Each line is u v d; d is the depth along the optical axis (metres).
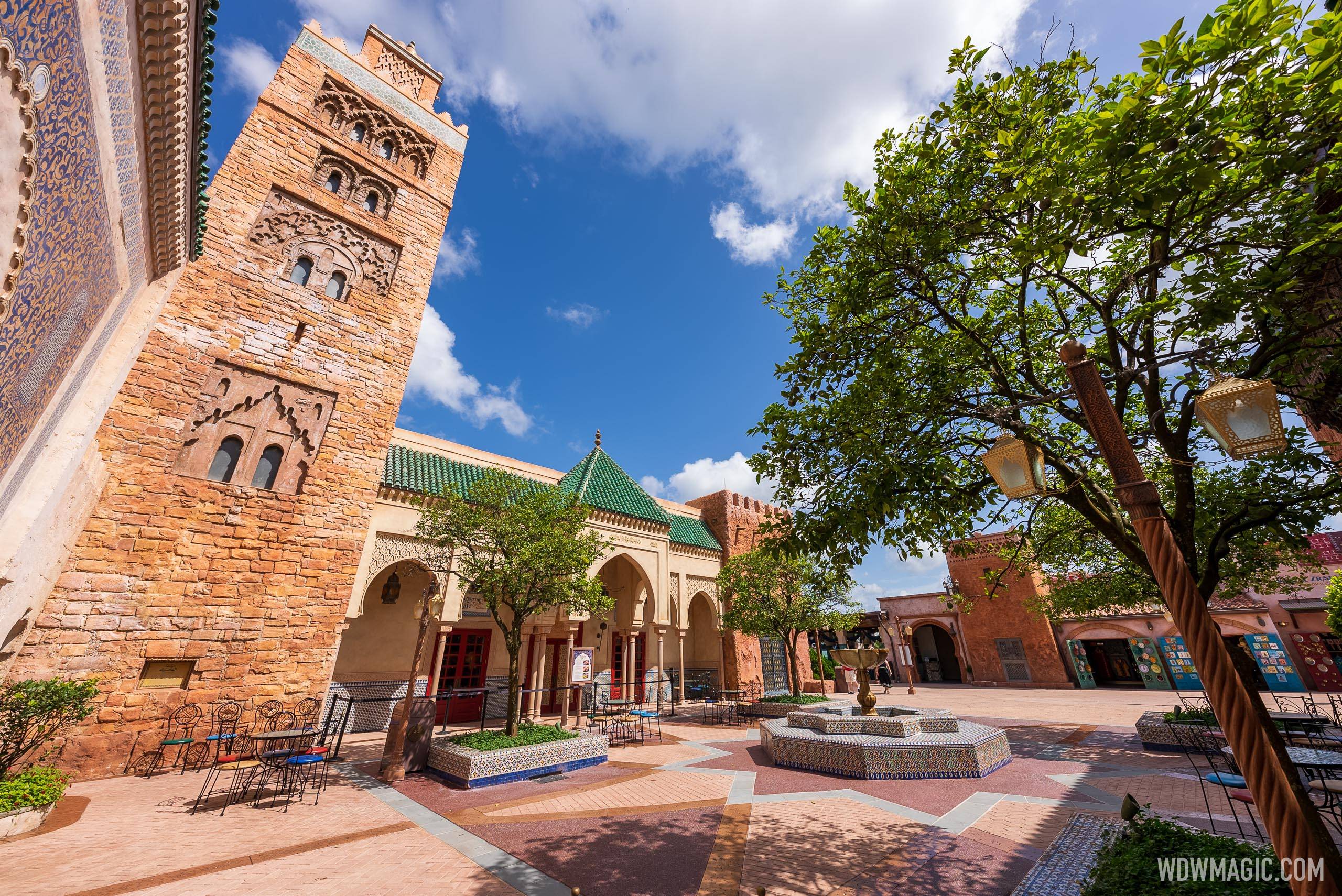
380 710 14.59
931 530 5.66
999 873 5.06
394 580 15.55
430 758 9.57
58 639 8.68
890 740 9.11
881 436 5.16
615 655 20.20
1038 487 3.54
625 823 6.72
